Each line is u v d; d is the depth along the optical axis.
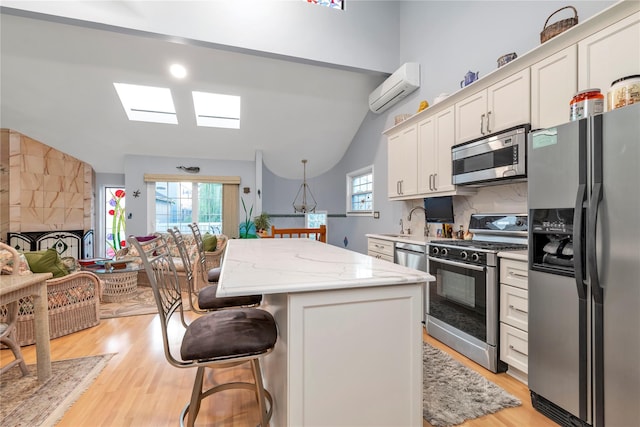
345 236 6.11
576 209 1.43
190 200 5.94
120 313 3.31
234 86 4.41
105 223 6.13
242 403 1.75
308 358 1.09
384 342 1.19
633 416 1.26
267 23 3.54
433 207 3.43
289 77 4.41
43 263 2.59
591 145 1.39
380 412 1.19
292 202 6.93
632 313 1.26
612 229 1.32
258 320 1.34
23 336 2.50
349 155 6.01
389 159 3.92
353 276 1.18
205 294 1.98
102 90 4.21
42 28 3.36
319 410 1.11
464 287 2.31
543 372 1.65
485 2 2.89
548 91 1.96
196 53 3.85
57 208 5.16
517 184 2.50
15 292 1.80
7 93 4.09
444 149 2.93
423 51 3.74
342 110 5.13
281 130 5.44
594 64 1.69
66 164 5.30
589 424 1.42
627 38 1.54
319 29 3.77
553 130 1.58
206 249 4.41
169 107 5.04
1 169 4.56
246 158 6.09
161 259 1.47
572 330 1.49
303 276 1.18
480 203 2.88
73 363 2.21
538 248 1.71
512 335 1.96
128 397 1.81
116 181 6.15
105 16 3.01
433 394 1.82
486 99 2.44
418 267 2.85
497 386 1.90
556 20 2.26
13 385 1.93
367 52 4.04
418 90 3.86
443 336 2.52
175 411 1.68
